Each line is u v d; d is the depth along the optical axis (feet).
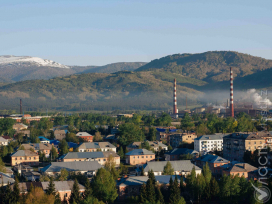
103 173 650.84
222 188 620.90
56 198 582.76
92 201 563.89
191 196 628.28
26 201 549.13
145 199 597.11
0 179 636.89
